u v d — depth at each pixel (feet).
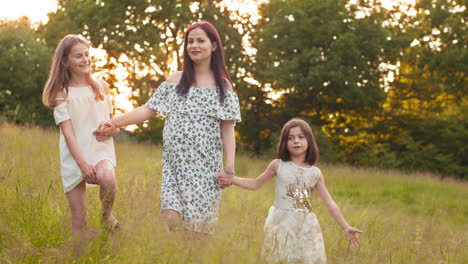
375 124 88.89
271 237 9.21
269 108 89.61
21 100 90.53
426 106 91.86
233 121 12.44
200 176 11.73
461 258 13.21
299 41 74.79
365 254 12.27
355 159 85.20
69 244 9.15
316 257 12.35
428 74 87.15
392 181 51.52
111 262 8.87
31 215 11.85
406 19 87.76
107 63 88.28
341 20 75.15
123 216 10.62
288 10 75.61
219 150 12.24
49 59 90.07
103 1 83.05
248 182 12.70
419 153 85.71
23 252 9.18
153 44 82.58
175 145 11.82
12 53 88.12
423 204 40.96
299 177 13.07
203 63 12.42
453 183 55.72
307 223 12.57
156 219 8.95
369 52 74.79
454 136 87.35
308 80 71.82
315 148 13.43
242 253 7.77
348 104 81.87
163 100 12.36
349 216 21.83
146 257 8.28
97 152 11.91
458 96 86.69
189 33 12.26
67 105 11.82
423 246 12.81
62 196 14.05
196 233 9.27
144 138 90.53
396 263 12.13
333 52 72.79
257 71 84.33
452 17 84.28
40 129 46.44
